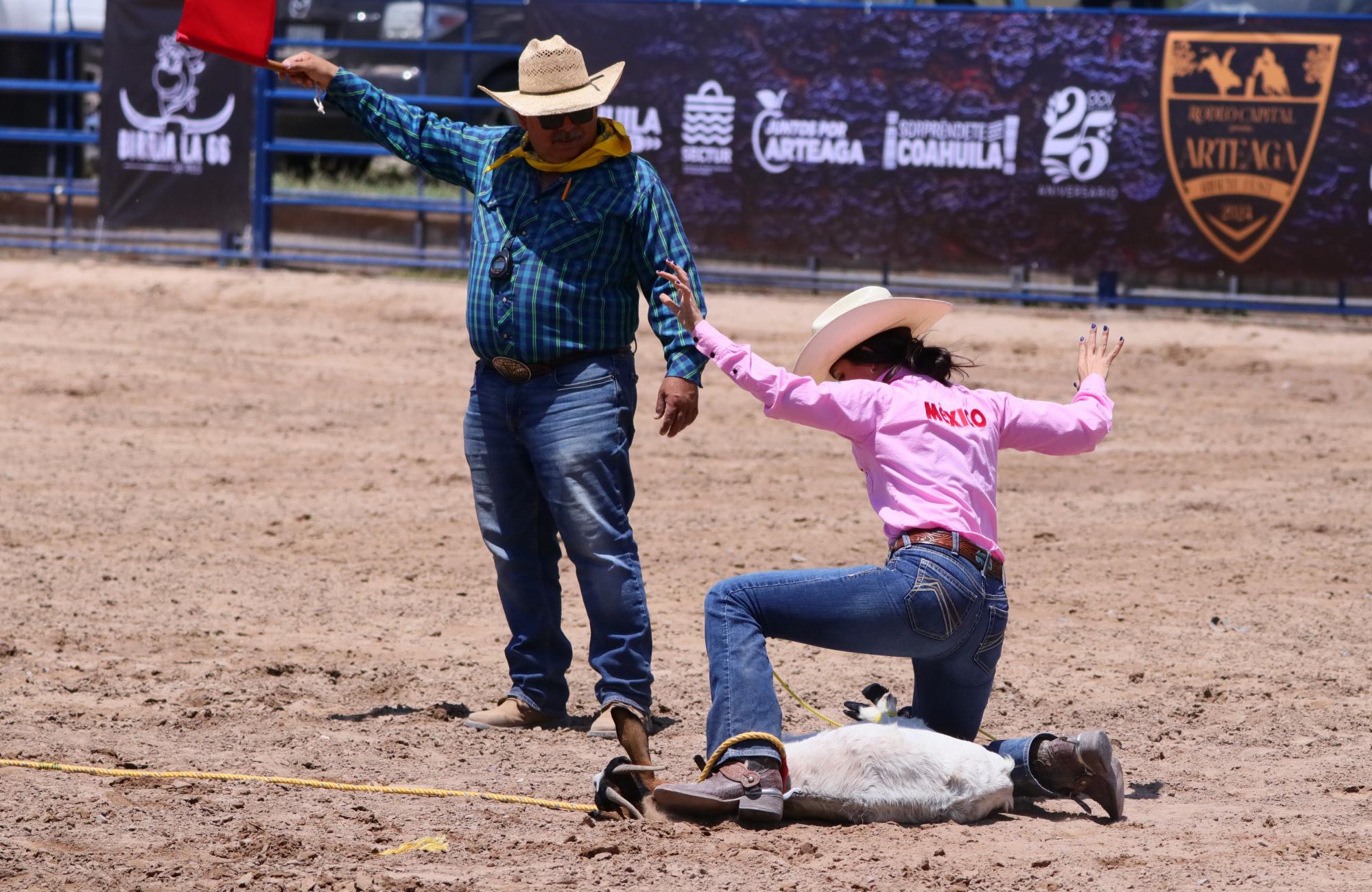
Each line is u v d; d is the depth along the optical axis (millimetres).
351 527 30938
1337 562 29312
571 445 18000
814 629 14789
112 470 35250
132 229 59688
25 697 19844
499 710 19453
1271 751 18516
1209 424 42188
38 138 60688
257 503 32688
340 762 17547
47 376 44906
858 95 53250
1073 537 31250
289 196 58719
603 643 18562
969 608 14602
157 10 58469
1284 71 51031
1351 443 40188
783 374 14883
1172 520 32594
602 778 15453
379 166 62438
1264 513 33219
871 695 16422
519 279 17969
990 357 49375
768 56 53562
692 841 14539
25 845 14102
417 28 57188
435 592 26516
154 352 48750
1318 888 13297
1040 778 15547
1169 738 19094
